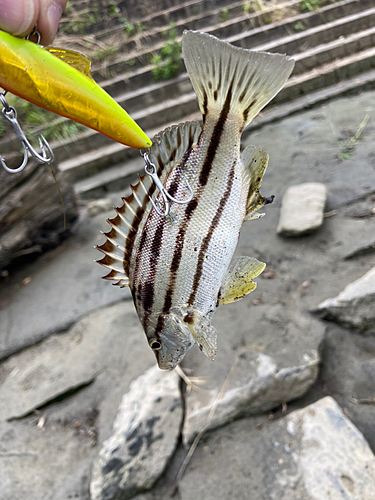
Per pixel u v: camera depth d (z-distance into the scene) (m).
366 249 0.62
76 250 0.84
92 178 1.07
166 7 1.30
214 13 1.26
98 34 1.25
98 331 0.62
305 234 0.68
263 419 0.45
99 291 0.71
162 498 0.41
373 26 1.22
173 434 0.44
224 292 0.20
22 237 0.76
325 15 1.24
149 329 0.20
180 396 0.47
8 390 0.57
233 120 0.18
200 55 0.17
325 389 0.47
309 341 0.51
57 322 0.66
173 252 0.18
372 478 0.37
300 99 1.15
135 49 1.23
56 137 1.08
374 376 0.46
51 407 0.53
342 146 0.90
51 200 0.80
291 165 0.89
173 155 0.18
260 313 0.56
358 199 0.73
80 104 0.14
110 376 0.55
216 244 0.19
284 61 0.17
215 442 0.44
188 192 0.18
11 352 0.62
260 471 0.40
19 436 0.51
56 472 0.46
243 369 0.49
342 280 0.58
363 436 0.41
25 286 0.76
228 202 0.19
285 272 0.63
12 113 0.14
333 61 1.18
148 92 1.14
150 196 0.18
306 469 0.39
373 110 1.00
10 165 0.73
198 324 0.19
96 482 0.42
